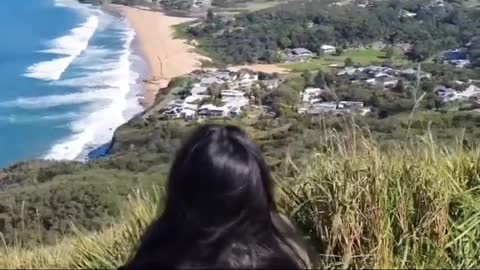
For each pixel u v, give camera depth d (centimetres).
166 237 230
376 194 400
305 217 413
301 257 245
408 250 390
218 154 226
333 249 385
